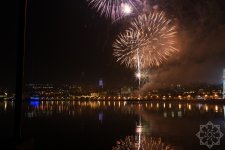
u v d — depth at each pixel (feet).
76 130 113.19
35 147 72.38
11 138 32.19
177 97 520.42
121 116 184.96
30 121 152.97
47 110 253.24
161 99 522.88
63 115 193.26
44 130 113.60
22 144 30.63
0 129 113.29
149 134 96.32
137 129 113.50
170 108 285.84
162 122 144.05
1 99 449.89
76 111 239.50
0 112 215.72
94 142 80.48
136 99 546.67
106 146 73.46
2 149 29.37
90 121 151.12
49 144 77.71
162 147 70.38
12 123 136.36
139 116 184.75
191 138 85.30
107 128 118.52
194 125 128.16
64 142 81.20
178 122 143.33
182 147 70.08
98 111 238.68
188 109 268.00
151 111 238.27
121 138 87.51
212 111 234.99
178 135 93.20
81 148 71.15
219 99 464.24
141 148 69.51
